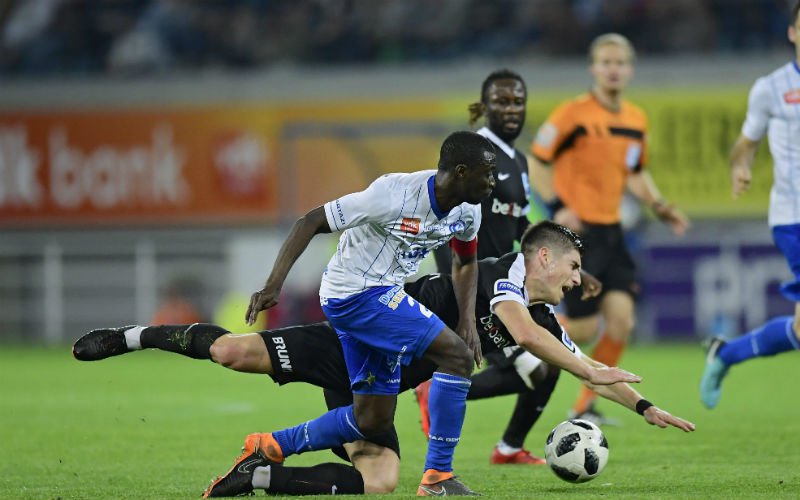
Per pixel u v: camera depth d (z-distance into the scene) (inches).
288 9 3127.5
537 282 810.2
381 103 2763.3
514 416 978.7
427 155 2755.9
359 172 2765.7
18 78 2945.4
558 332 837.2
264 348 790.5
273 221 2760.8
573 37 2997.0
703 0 2970.0
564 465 817.5
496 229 1035.9
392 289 768.9
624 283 1314.0
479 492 803.4
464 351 764.6
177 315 2748.5
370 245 763.4
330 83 2783.0
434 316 768.3
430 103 2755.9
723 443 1106.1
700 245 2615.7
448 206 756.0
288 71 2795.3
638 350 2475.4
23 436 1200.8
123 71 3051.2
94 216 2797.7
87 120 2802.7
